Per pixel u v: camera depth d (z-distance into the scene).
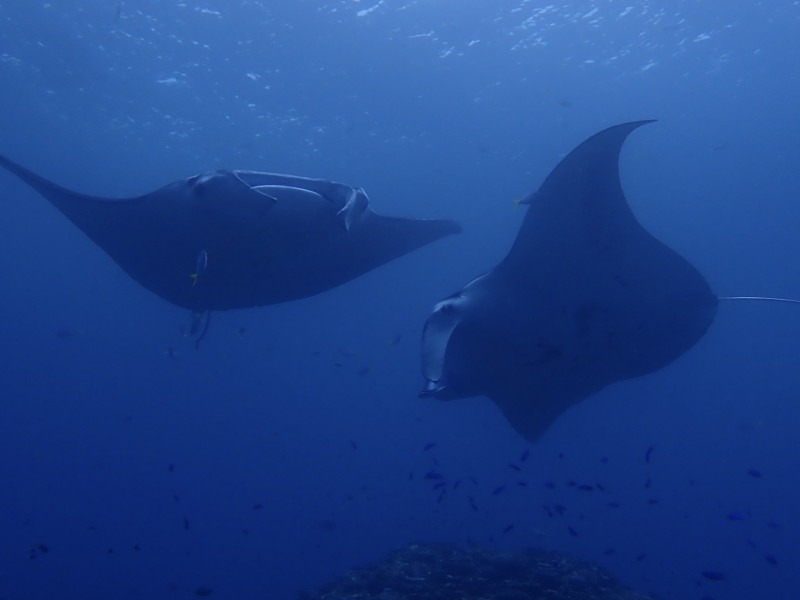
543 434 5.47
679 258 4.38
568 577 6.84
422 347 3.94
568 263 4.26
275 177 4.65
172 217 4.64
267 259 4.84
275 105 15.86
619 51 15.44
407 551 7.79
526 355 4.61
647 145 19.23
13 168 4.70
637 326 4.58
